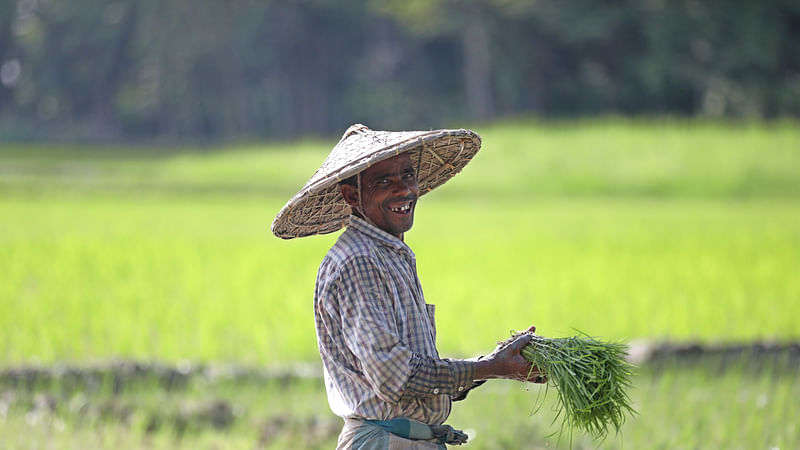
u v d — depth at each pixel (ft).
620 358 34.04
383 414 31.60
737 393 75.36
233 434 65.62
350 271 31.42
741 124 360.48
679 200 294.05
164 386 77.20
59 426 64.44
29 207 233.76
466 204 276.62
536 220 218.18
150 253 140.77
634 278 122.01
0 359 81.05
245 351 86.94
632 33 607.37
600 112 620.49
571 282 119.03
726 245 155.84
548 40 612.70
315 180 32.32
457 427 67.00
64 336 86.79
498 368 31.91
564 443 63.77
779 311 101.76
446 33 643.45
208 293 108.37
